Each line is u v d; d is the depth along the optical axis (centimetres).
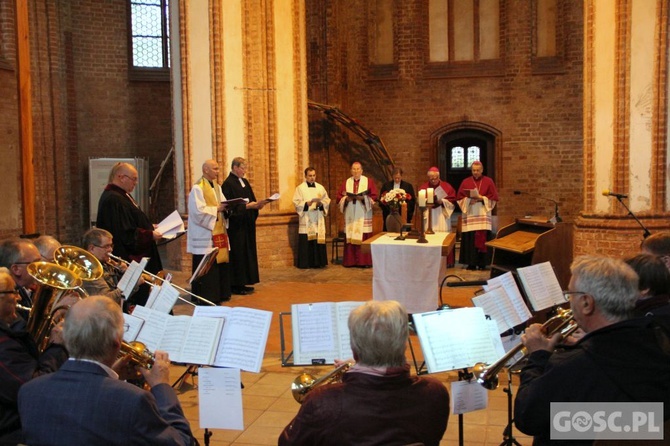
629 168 982
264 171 1263
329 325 387
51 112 1596
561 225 792
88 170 1702
